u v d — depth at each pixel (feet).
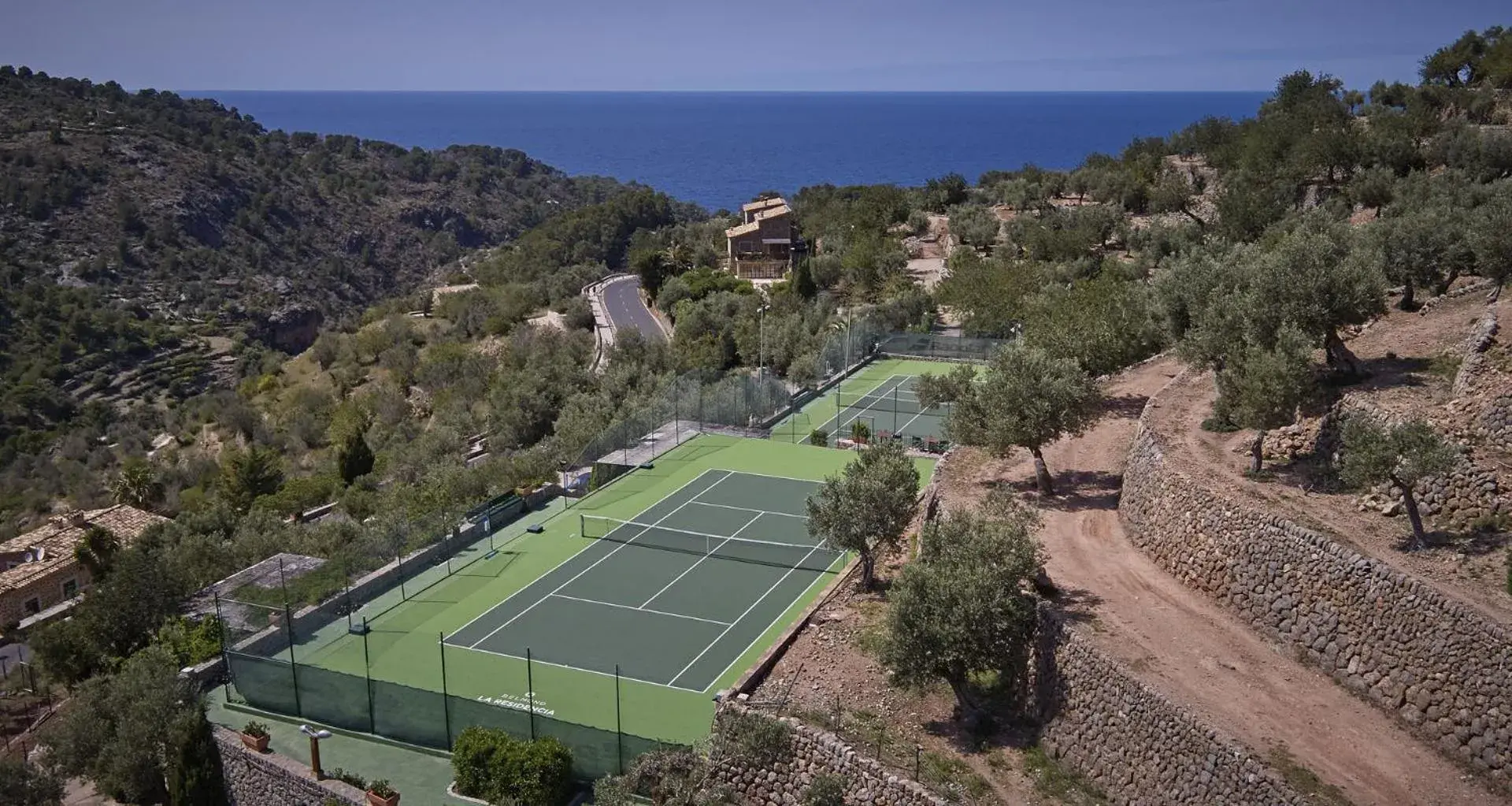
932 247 429.38
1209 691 85.46
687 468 198.39
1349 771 76.07
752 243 465.06
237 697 120.37
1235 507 102.01
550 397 278.67
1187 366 162.09
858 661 108.88
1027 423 127.95
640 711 113.09
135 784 108.58
